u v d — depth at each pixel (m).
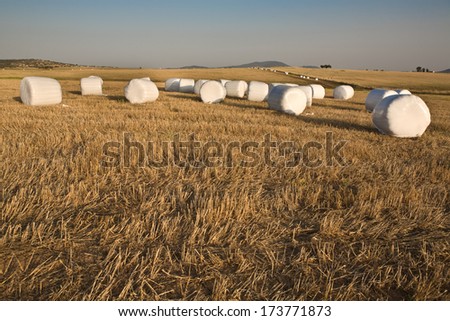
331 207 5.48
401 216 5.16
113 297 3.26
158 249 3.88
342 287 3.54
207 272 3.68
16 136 8.83
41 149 7.93
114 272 3.54
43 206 4.90
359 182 6.66
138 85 18.34
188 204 5.33
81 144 8.65
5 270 3.57
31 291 3.32
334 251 4.23
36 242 4.06
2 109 14.33
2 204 4.79
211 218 4.70
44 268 3.63
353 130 12.28
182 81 29.97
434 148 10.02
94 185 5.65
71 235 4.28
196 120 13.38
